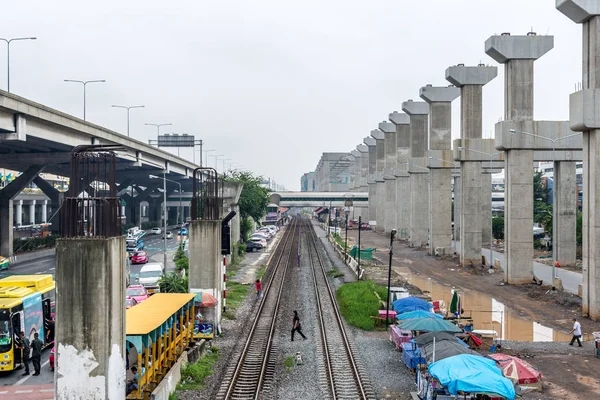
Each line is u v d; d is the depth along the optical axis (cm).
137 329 1816
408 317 2473
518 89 4772
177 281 3644
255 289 4447
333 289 4475
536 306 3884
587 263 3497
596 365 2448
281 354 2533
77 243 1611
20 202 11706
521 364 2000
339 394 1994
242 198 8275
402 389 2083
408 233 9669
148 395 1755
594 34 3425
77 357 1609
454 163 7200
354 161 16612
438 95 7356
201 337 2642
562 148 4691
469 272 5641
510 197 4778
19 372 2267
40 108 4547
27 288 2447
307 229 13025
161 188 13450
